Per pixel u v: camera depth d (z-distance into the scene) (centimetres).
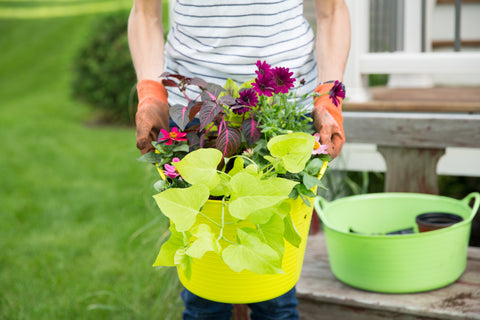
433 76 416
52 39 1385
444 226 186
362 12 251
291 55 146
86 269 302
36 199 446
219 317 160
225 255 104
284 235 117
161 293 229
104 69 790
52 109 885
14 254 328
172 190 108
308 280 193
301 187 121
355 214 206
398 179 229
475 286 181
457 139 215
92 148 635
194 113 127
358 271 178
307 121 136
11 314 249
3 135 712
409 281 174
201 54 149
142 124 130
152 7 157
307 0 292
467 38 420
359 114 236
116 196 448
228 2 143
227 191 114
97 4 1784
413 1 353
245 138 124
